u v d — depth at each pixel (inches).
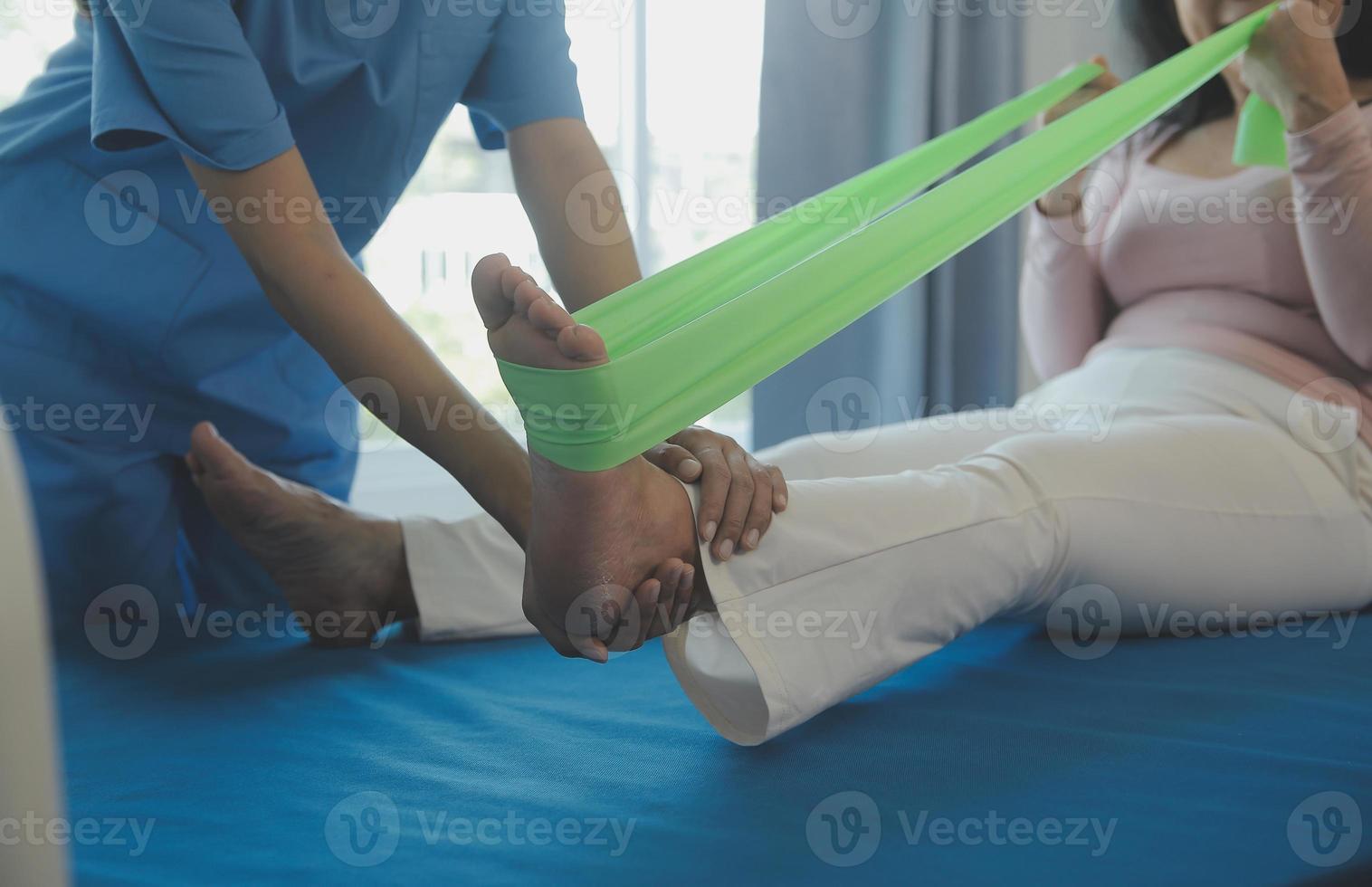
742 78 86.7
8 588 15.6
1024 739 29.6
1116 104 38.8
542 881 21.7
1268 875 21.6
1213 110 51.2
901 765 27.9
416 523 42.7
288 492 40.3
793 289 28.2
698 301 32.1
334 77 41.9
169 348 46.2
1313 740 29.6
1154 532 36.0
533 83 43.3
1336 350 45.1
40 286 44.5
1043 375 56.7
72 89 43.6
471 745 30.2
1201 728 30.6
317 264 32.6
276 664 39.5
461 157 77.8
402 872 22.2
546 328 23.7
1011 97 86.7
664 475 28.5
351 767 28.5
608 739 30.6
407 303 78.1
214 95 32.0
